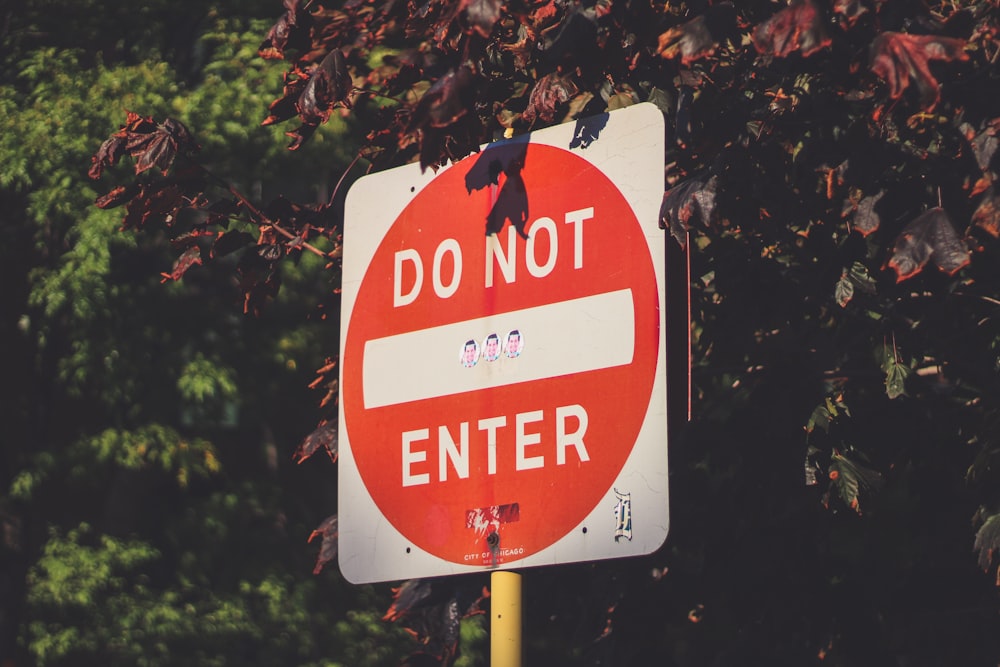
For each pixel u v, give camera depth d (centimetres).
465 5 409
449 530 385
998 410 561
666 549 666
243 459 1731
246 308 605
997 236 474
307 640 1573
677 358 369
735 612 654
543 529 367
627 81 565
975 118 495
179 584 1605
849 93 530
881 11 469
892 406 615
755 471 607
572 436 368
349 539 403
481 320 392
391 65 593
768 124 545
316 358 1537
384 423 403
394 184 419
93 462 1445
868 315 632
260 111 1410
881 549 727
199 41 1510
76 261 1407
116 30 1488
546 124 551
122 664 1498
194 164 559
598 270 374
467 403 388
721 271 596
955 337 588
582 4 520
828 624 650
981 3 519
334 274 634
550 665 1148
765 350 657
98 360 1430
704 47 441
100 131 1389
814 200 570
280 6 1523
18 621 1479
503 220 395
